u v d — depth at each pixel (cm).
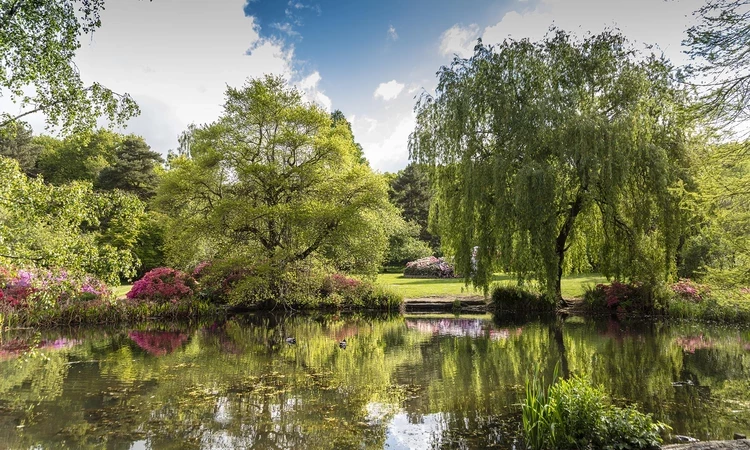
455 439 552
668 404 669
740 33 580
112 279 850
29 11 767
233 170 1928
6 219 923
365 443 546
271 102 1886
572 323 1510
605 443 487
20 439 561
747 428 572
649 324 1449
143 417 638
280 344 1215
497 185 1481
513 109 1477
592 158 1388
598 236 1689
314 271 1856
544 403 546
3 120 805
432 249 3759
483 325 1517
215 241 1923
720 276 891
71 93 845
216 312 1838
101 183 3500
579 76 1462
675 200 1429
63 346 1191
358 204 1795
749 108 638
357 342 1235
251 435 573
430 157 1681
